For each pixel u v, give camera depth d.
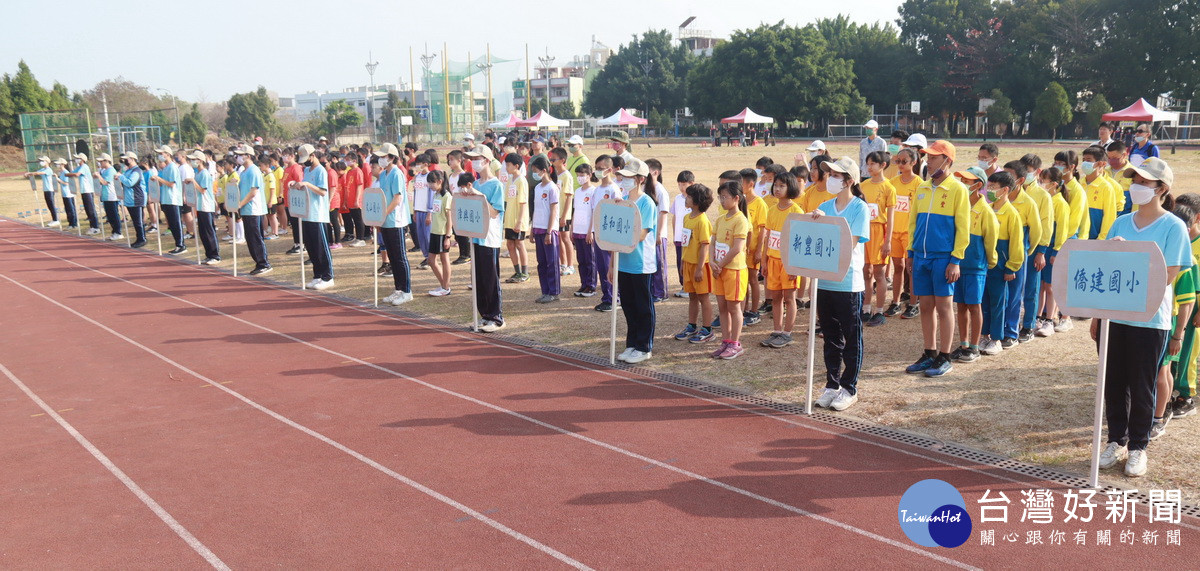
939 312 7.29
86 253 17.58
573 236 11.26
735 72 66.88
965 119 63.28
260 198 13.86
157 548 4.53
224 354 8.76
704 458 5.64
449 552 4.41
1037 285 8.38
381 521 4.78
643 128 82.69
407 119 62.94
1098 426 5.01
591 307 10.77
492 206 9.66
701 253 8.50
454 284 12.60
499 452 5.81
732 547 4.40
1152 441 5.78
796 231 6.51
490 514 4.84
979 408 6.48
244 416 6.69
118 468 5.66
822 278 6.36
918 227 7.31
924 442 5.86
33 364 8.55
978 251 7.44
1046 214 8.20
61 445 6.13
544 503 4.98
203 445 6.06
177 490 5.27
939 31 62.19
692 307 8.92
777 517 4.74
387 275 13.51
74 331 10.08
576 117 105.44
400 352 8.73
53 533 4.73
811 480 5.25
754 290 9.53
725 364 8.00
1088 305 5.01
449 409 6.78
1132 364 5.18
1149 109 37.53
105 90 74.62
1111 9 52.16
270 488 5.27
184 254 17.00
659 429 6.23
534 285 12.30
